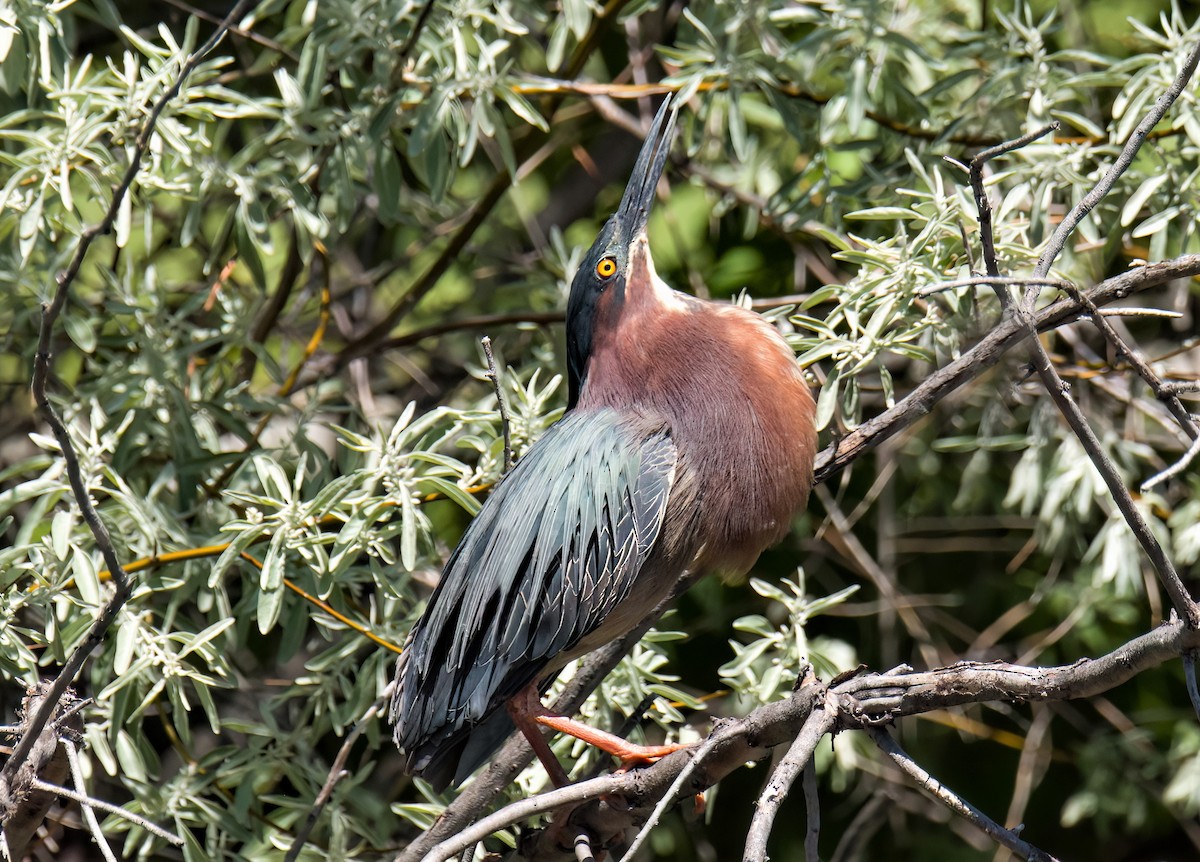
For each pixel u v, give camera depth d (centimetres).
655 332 766
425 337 1070
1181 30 912
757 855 449
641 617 757
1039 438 959
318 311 1191
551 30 1152
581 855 574
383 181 905
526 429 834
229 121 1028
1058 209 965
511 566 717
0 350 981
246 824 820
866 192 989
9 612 752
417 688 733
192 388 948
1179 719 1063
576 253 1046
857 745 1002
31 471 934
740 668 841
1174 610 466
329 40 902
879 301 780
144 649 767
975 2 1064
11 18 788
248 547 831
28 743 554
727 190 1090
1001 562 1155
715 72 927
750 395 741
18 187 822
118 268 1031
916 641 1132
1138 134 567
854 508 1130
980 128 977
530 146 1192
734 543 744
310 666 845
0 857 568
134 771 762
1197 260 592
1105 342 1067
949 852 1124
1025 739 1057
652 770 600
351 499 780
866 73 920
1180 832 1191
